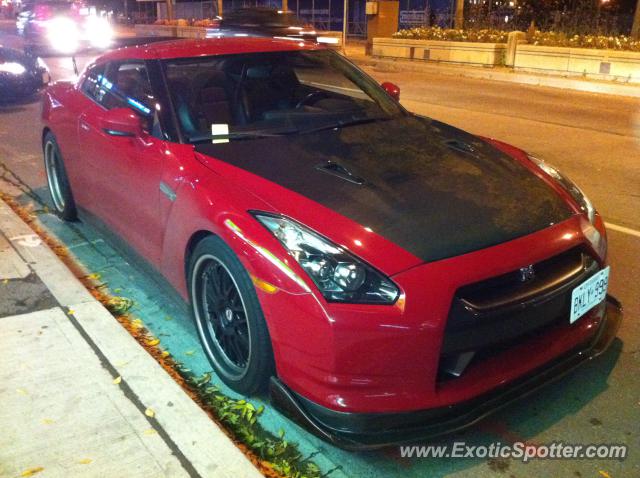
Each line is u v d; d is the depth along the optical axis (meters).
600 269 2.78
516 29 19.98
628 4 19.39
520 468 2.42
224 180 2.85
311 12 32.19
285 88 3.74
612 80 14.00
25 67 11.25
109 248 4.61
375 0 21.81
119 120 3.35
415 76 16.55
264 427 2.66
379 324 2.24
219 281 2.82
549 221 2.70
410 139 3.36
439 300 2.27
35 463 2.32
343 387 2.31
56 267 3.98
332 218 2.50
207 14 37.84
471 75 16.33
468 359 2.39
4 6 46.78
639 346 3.24
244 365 2.78
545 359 2.59
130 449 2.38
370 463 2.46
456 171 2.99
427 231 2.48
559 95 12.73
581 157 7.37
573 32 16.91
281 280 2.39
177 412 2.58
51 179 5.13
